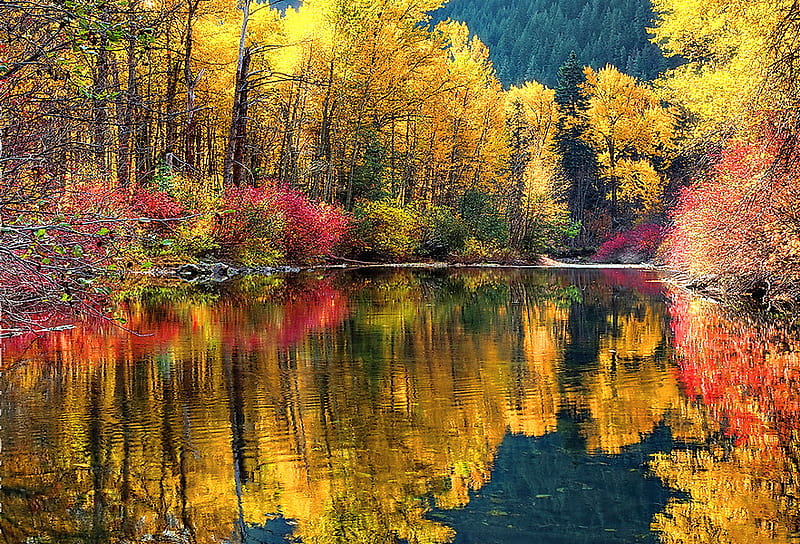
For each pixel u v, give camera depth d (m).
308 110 32.38
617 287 22.11
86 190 10.05
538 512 4.43
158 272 19.55
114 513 4.36
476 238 40.75
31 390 7.15
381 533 4.14
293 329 11.19
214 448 5.50
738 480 4.95
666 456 5.45
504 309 14.95
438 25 34.34
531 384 7.74
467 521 4.30
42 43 5.24
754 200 13.23
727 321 12.82
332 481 4.89
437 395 7.21
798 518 4.33
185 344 9.71
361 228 33.12
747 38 15.41
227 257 23.39
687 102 22.47
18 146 5.98
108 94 5.78
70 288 5.84
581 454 5.50
